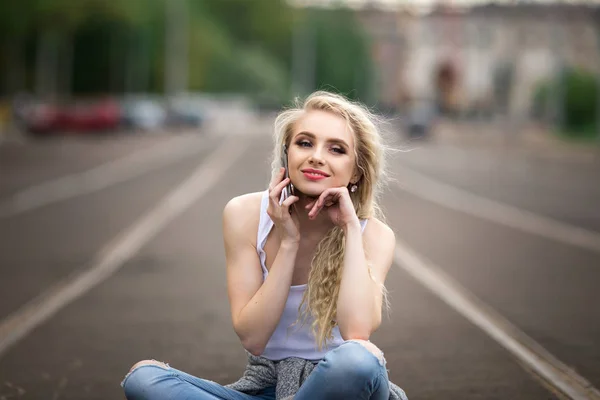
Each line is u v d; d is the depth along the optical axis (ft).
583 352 23.09
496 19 389.80
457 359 22.31
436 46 399.44
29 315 27.22
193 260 38.11
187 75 334.85
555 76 239.91
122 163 103.96
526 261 38.93
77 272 34.81
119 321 26.50
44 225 49.21
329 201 12.42
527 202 69.00
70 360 22.11
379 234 12.90
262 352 12.71
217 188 73.31
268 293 12.12
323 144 12.36
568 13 313.12
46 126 166.81
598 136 211.61
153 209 58.13
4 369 21.25
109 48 281.54
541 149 172.04
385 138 13.43
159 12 307.37
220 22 437.58
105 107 179.52
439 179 92.07
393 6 448.65
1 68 240.73
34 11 204.13
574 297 30.71
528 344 23.91
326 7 435.12
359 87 429.79
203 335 24.81
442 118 350.23
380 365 11.35
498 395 19.26
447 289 32.01
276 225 12.47
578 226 53.42
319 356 12.74
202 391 12.01
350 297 11.93
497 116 358.64
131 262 37.35
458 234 48.24
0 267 35.63
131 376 11.94
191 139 176.24
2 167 93.45
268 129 253.03
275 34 440.04
